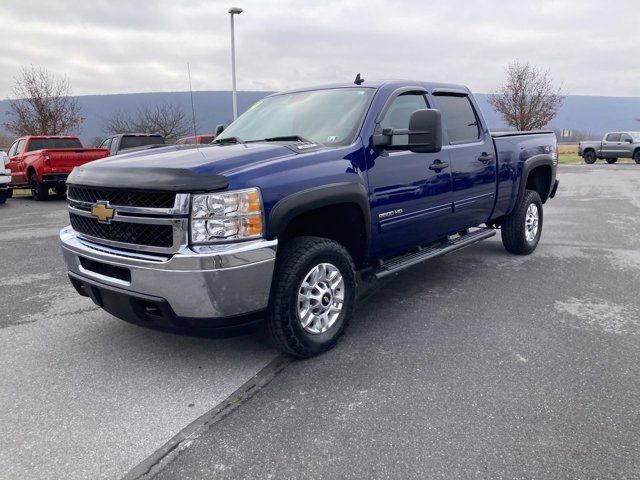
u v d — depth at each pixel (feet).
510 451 7.96
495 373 10.56
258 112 15.33
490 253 21.50
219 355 11.73
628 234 25.72
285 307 10.60
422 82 15.40
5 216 36.86
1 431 8.79
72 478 7.57
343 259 11.71
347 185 11.50
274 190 10.09
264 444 8.28
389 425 8.71
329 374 10.67
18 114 87.92
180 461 7.89
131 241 10.27
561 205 37.45
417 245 14.98
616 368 10.73
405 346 12.01
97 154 48.16
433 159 14.51
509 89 128.47
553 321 13.48
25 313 14.87
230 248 9.53
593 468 7.55
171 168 9.70
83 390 10.19
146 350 12.08
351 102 13.52
